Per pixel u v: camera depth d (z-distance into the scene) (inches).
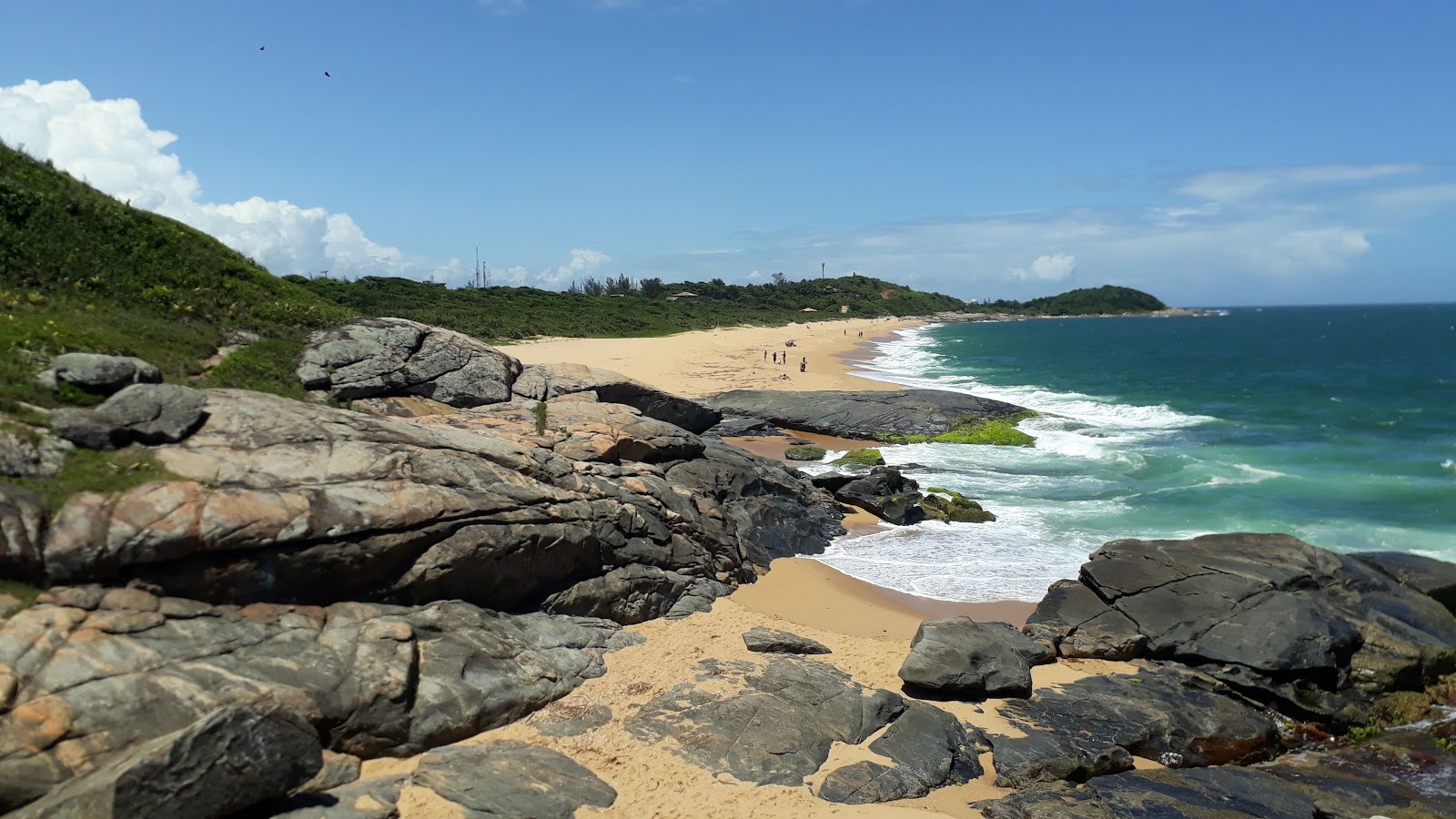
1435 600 602.9
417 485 478.0
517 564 499.8
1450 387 1925.4
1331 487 967.6
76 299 651.5
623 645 517.3
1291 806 402.0
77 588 362.6
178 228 831.1
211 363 654.5
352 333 772.6
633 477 654.5
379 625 416.8
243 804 306.2
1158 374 2258.9
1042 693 498.6
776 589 663.1
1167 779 427.2
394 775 361.1
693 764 396.2
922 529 842.8
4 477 383.9
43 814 276.7
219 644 373.4
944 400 1427.2
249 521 405.1
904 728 442.0
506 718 417.4
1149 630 562.6
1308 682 519.8
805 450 1120.8
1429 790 432.5
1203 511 884.0
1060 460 1126.4
